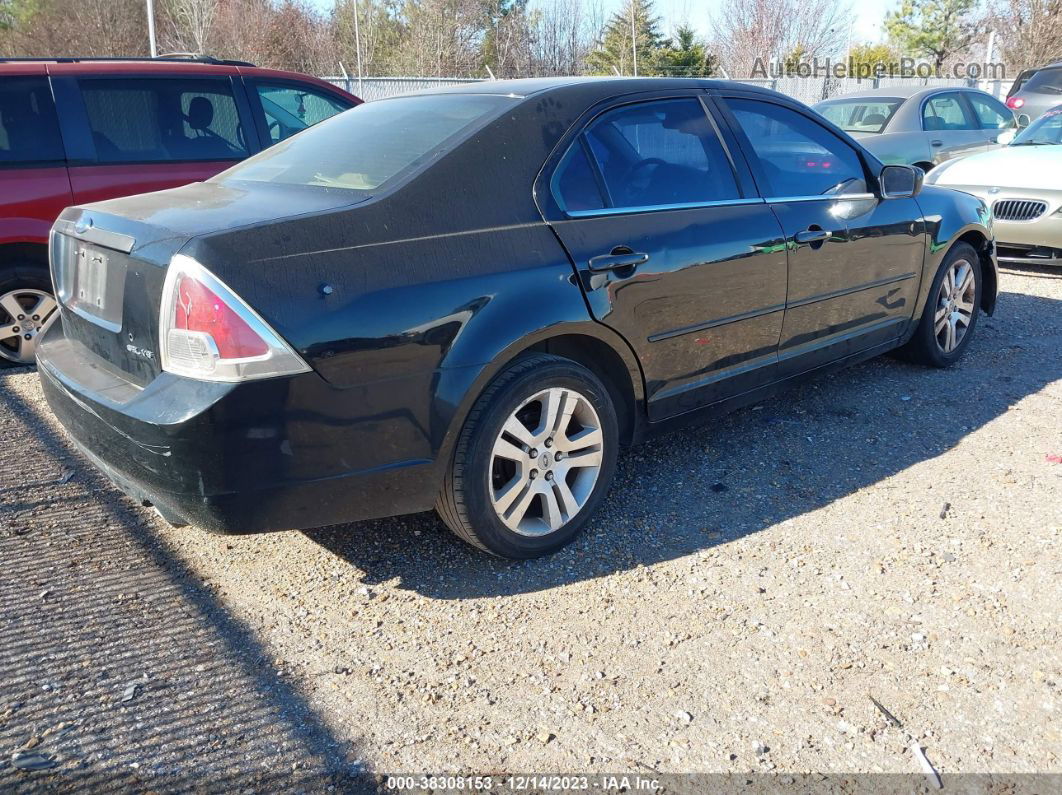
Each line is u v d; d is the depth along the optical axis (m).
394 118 3.51
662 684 2.56
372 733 2.40
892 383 5.07
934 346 5.15
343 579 3.15
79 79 5.55
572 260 3.12
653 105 3.64
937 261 4.91
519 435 3.07
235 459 2.54
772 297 3.87
